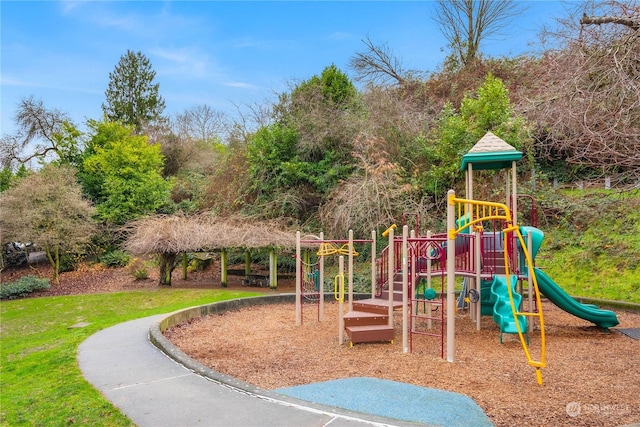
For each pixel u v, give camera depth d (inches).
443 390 169.3
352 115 641.0
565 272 457.4
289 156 671.1
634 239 453.7
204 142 1100.5
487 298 327.3
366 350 243.8
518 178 576.7
